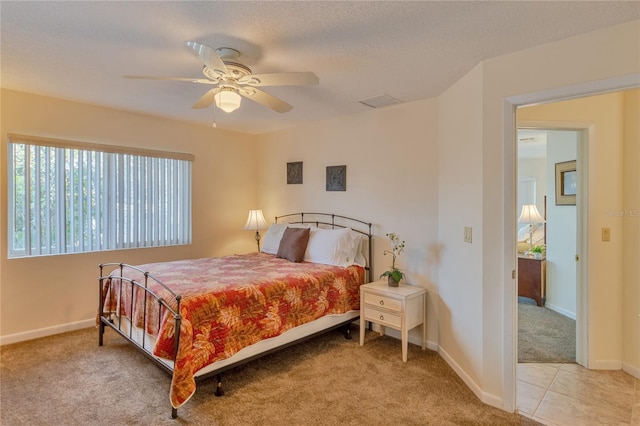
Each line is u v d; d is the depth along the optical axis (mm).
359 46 2184
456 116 2803
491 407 2303
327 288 3188
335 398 2385
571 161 4082
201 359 2213
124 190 3908
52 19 1881
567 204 4172
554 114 2830
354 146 3922
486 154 2361
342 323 3373
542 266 4582
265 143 5023
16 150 3234
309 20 1868
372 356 3068
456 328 2785
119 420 2104
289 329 2814
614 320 2830
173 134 4285
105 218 3771
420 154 3336
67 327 3496
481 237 2404
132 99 3404
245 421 2121
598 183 2799
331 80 2783
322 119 4172
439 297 3135
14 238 3236
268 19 1861
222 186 4793
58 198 3467
